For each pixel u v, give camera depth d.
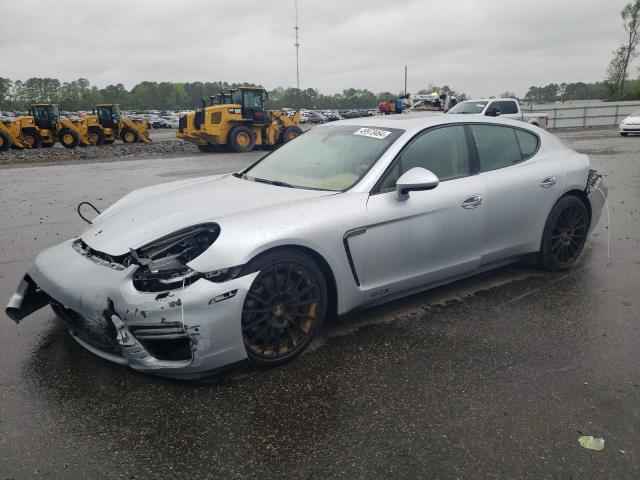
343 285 3.25
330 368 3.03
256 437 2.42
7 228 6.73
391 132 3.76
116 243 2.98
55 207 8.20
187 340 2.75
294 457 2.29
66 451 2.34
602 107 32.03
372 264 3.37
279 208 3.11
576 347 3.25
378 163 3.51
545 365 3.04
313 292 3.12
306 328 3.13
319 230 3.07
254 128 21.75
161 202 3.46
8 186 10.76
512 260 4.30
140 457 2.29
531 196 4.16
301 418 2.56
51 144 25.72
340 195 3.32
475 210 3.81
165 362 2.76
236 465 2.24
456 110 19.52
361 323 3.62
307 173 3.73
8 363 3.12
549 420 2.52
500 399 2.70
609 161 12.95
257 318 2.92
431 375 2.94
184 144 25.55
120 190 9.91
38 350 3.27
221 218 3.00
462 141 3.95
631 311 3.77
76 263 3.03
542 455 2.28
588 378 2.89
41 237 6.23
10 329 3.58
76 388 2.84
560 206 4.40
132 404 2.69
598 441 2.37
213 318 2.69
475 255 3.94
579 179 4.50
